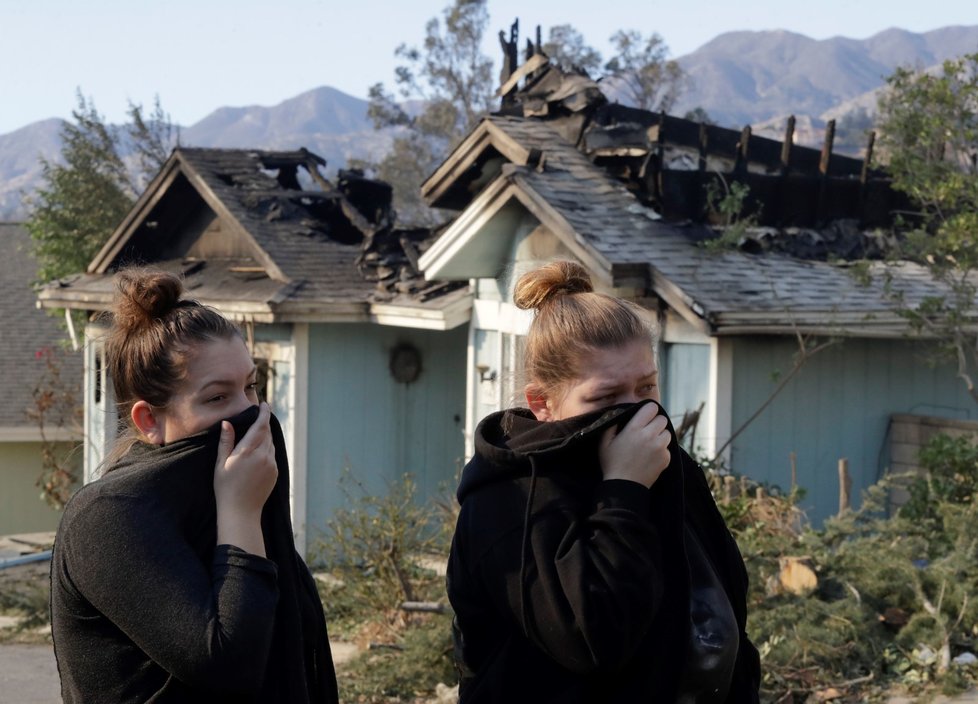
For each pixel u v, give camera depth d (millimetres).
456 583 2377
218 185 13594
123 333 2408
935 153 9297
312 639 2475
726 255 9078
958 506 7113
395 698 6547
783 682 5691
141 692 2201
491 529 2281
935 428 8766
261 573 2213
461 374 12562
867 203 10656
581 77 10945
